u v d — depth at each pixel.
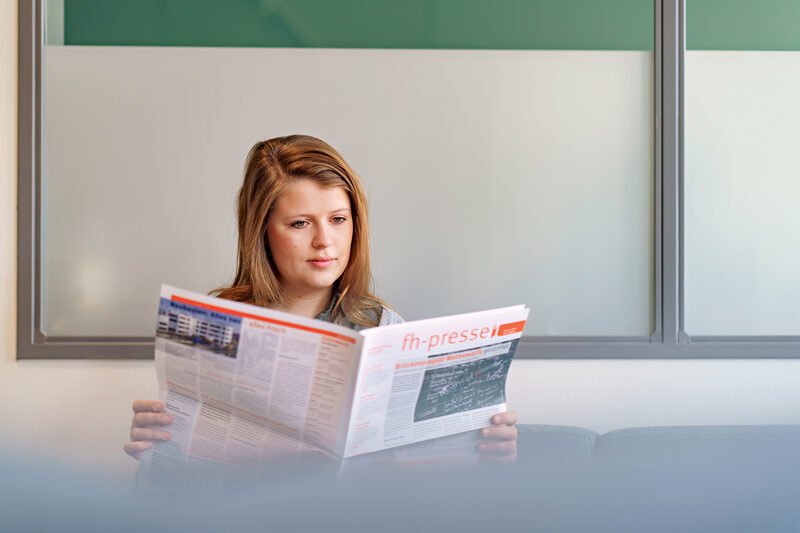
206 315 0.77
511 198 1.80
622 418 1.81
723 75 1.79
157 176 1.74
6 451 0.38
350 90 1.76
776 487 0.40
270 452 0.73
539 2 1.77
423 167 1.78
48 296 1.74
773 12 1.79
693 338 1.82
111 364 1.74
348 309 1.25
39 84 1.72
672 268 1.80
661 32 1.78
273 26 1.75
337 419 0.70
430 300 1.79
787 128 1.81
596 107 1.79
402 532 0.38
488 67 1.78
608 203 1.81
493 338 0.79
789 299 1.82
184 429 0.76
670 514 0.38
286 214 1.20
